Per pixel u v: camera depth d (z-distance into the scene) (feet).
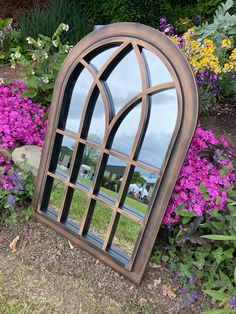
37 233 7.10
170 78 5.87
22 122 8.45
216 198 6.48
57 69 8.84
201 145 7.52
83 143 6.73
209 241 6.49
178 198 6.53
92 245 6.64
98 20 14.10
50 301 6.08
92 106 6.73
